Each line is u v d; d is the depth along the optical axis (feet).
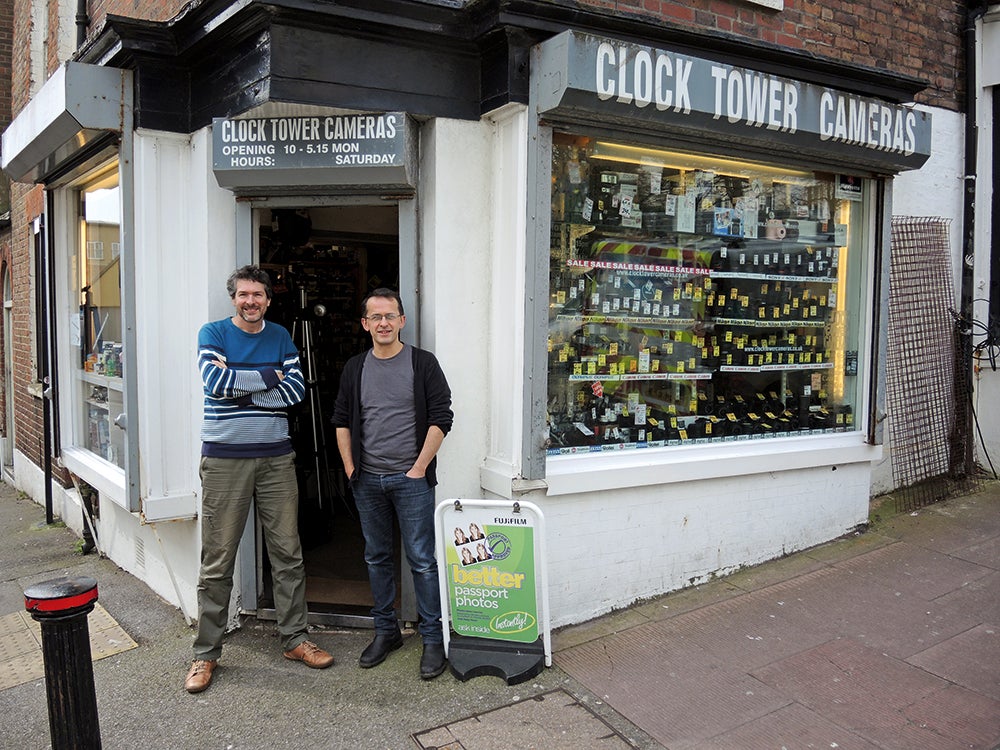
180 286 13.17
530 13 11.25
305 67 11.02
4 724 10.72
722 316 14.79
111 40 12.53
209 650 11.41
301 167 11.59
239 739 9.89
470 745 9.55
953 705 10.03
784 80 13.16
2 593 16.39
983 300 19.54
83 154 14.89
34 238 22.18
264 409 11.55
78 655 7.95
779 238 15.39
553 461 12.55
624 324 13.57
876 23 16.99
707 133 12.86
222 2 11.09
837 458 15.61
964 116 19.06
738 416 15.01
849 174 15.53
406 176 11.69
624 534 13.11
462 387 12.46
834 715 9.91
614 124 12.19
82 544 19.22
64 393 18.71
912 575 14.24
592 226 13.04
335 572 15.12
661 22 12.18
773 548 15.05
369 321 11.13
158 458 13.07
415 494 11.27
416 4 11.19
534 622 11.21
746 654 11.61
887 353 17.61
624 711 10.21
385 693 10.90
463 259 12.35
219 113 12.17
